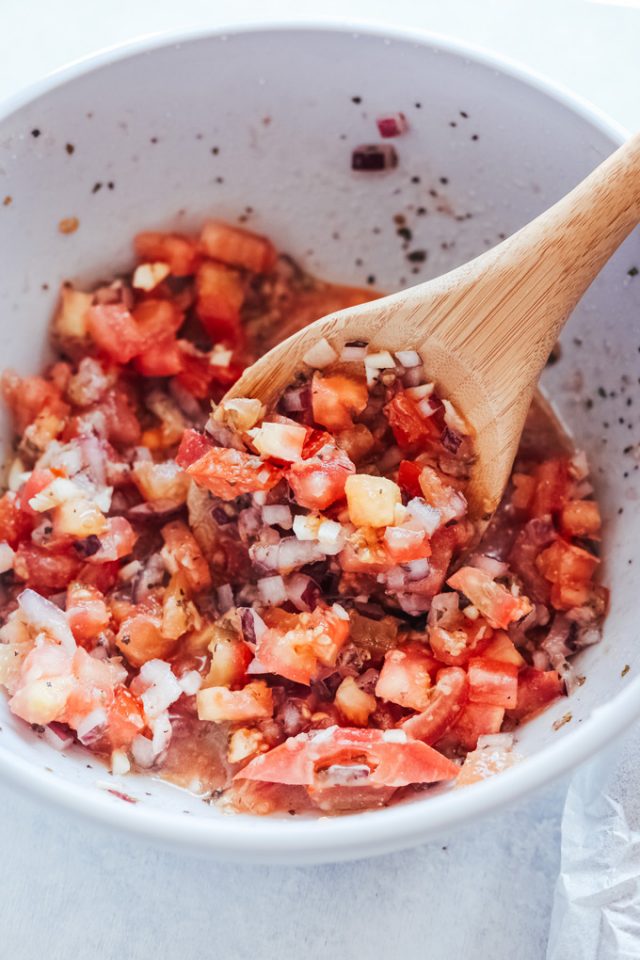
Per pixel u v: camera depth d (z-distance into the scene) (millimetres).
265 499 373
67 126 386
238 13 451
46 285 408
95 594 386
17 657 362
